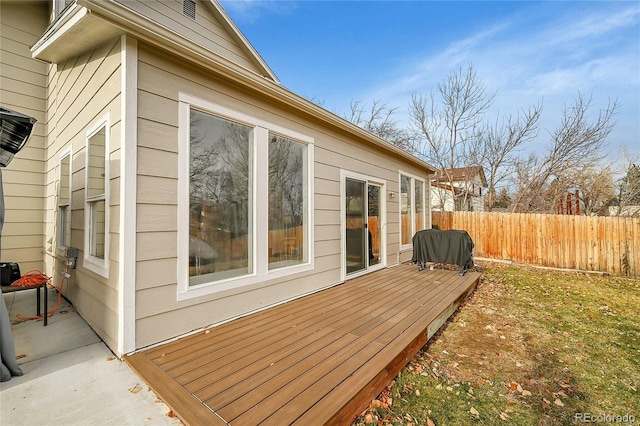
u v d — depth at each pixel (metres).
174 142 2.94
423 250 6.49
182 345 2.74
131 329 2.58
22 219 5.23
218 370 2.29
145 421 1.86
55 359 2.58
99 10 2.30
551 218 8.40
